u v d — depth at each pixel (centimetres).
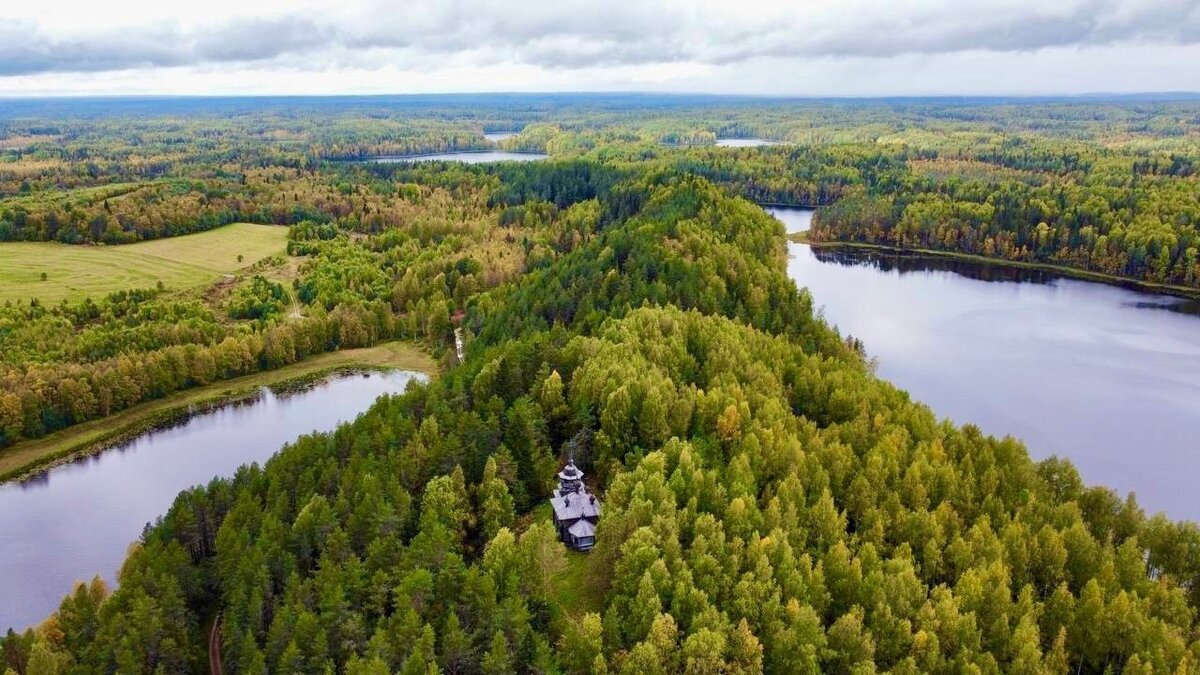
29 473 13312
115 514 11975
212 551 9231
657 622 6750
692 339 12962
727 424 10056
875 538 8412
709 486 8694
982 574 7606
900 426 10256
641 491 8388
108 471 13412
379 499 8531
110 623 7162
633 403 10419
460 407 10719
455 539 8631
